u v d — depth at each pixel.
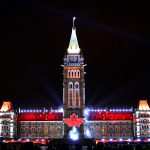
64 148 80.50
